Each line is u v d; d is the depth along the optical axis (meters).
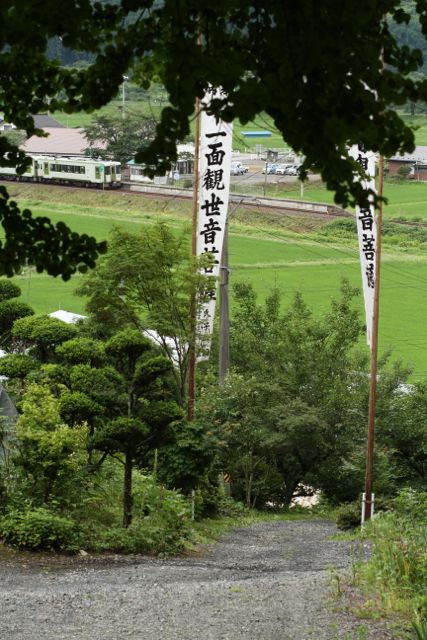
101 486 21.81
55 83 6.02
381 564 14.75
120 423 19.19
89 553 17.88
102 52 5.60
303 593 13.98
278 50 4.90
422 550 15.12
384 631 11.78
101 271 25.89
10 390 26.23
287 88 4.92
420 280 70.94
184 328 26.36
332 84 4.95
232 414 32.00
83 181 93.12
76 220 82.88
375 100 5.06
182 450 24.05
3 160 6.09
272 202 83.25
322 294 64.62
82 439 19.45
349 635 11.65
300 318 40.00
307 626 12.21
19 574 15.42
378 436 35.34
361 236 26.08
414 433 35.28
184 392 27.25
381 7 5.25
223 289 32.75
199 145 26.22
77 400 20.45
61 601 13.38
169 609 13.12
